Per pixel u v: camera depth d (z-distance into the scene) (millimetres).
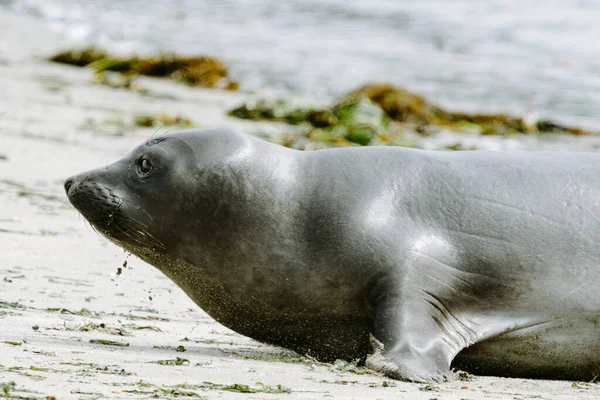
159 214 27609
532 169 28203
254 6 169625
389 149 28688
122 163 28234
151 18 151000
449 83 108062
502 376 27141
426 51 129625
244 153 27656
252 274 27219
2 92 72688
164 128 66562
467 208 27203
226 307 28062
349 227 26703
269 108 77375
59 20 141625
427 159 28344
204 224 27375
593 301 26688
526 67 120375
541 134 84750
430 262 26422
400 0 181750
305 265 26812
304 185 27516
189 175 27438
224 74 97500
